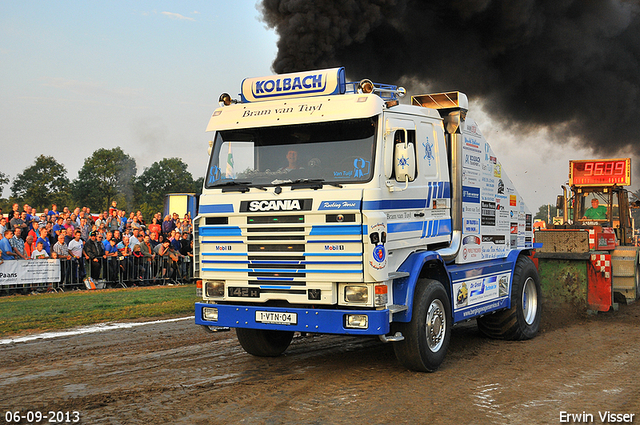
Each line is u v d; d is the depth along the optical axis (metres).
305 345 8.43
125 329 9.80
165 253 17.55
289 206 6.32
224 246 6.72
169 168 72.00
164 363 7.27
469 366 7.10
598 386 6.10
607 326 10.05
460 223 7.73
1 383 6.28
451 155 7.78
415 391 5.94
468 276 7.76
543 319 10.78
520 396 5.73
